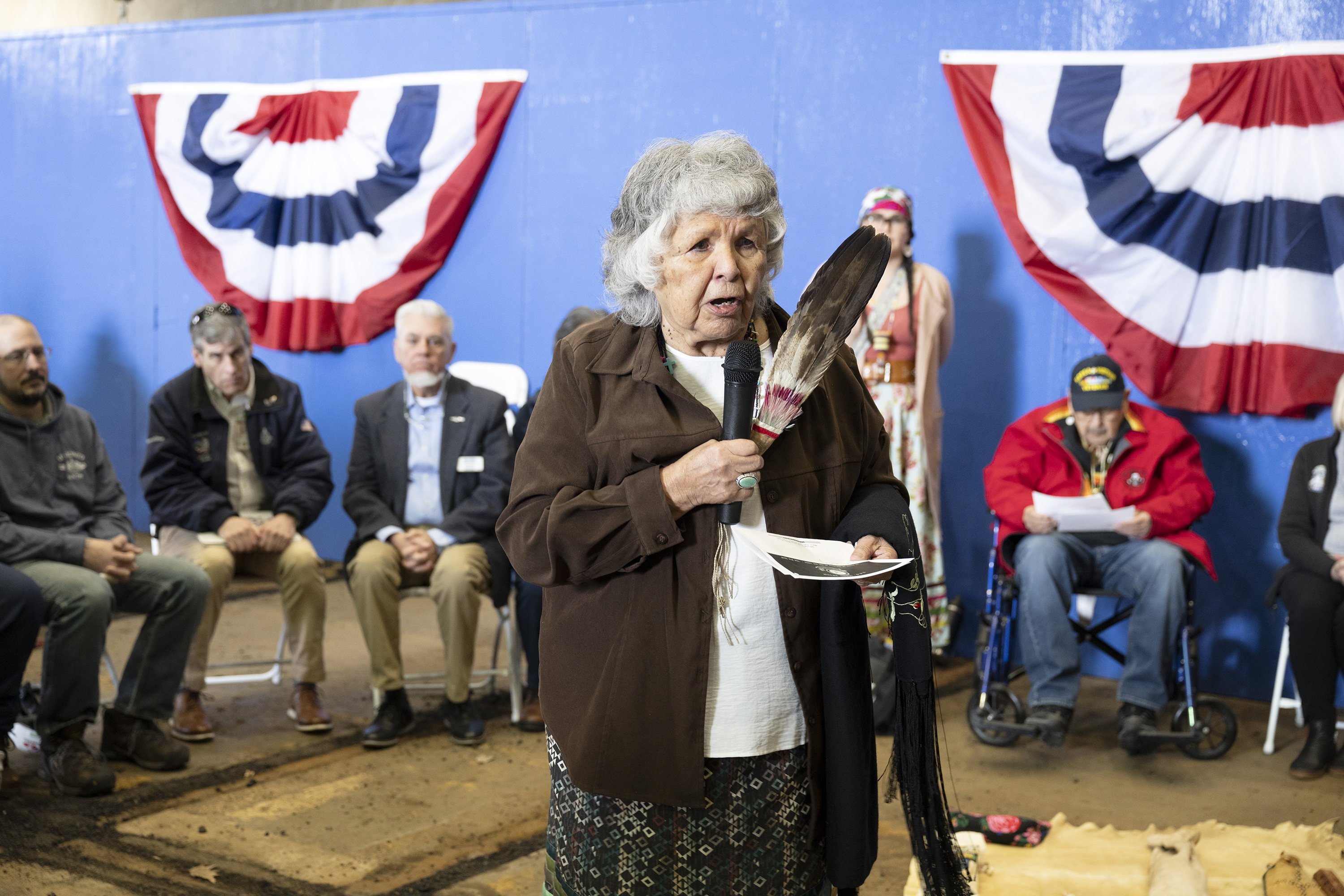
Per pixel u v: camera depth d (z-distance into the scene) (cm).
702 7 488
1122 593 362
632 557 122
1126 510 363
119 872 263
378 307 559
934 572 430
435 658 454
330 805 308
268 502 389
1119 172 421
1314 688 343
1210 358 415
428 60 544
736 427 121
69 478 345
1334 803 320
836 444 133
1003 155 437
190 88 582
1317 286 398
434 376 385
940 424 433
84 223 626
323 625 374
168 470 375
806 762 131
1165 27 416
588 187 518
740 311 126
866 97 462
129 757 334
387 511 380
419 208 544
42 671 360
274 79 575
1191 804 318
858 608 131
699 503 120
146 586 328
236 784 321
